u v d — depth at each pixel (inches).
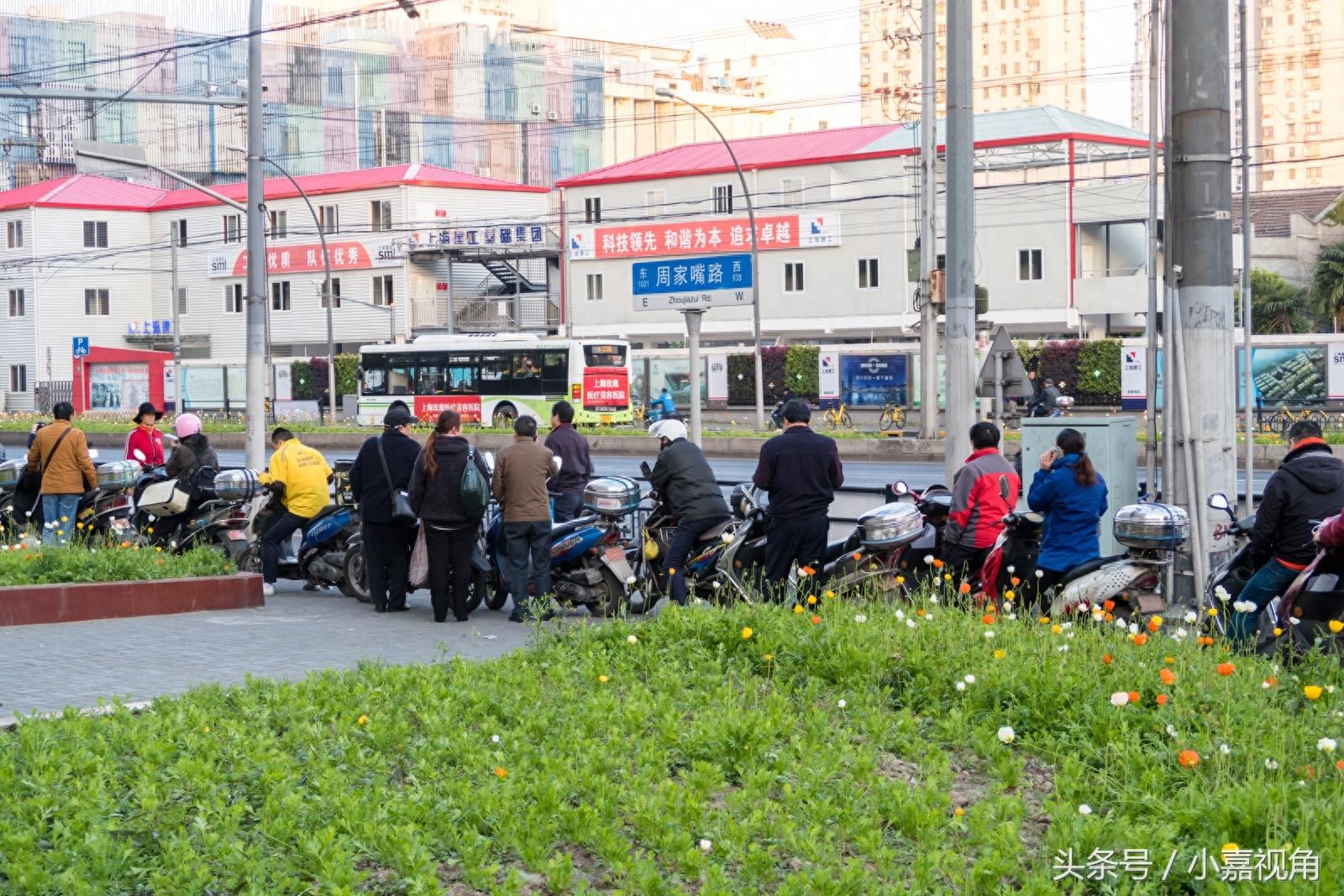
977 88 6865.2
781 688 313.1
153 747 258.2
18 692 355.6
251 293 789.9
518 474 489.4
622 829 224.5
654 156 2822.3
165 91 3341.5
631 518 566.3
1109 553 505.7
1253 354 1702.8
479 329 2807.6
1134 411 1865.2
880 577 415.8
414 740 275.9
